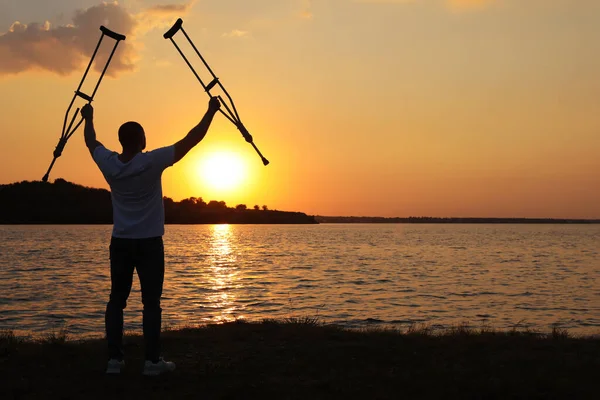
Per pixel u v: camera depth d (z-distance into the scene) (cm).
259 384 511
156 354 525
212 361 598
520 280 3388
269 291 2695
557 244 9531
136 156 477
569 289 2898
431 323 1738
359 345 692
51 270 3872
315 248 7700
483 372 568
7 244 7850
